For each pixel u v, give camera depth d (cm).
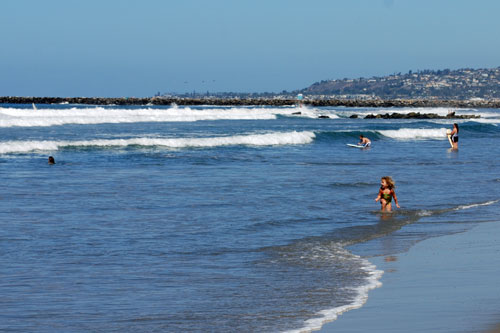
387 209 2338
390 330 1009
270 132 6781
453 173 3572
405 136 7056
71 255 1574
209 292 1264
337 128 7975
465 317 1066
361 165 3947
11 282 1325
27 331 1038
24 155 4088
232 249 1667
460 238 1838
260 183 3017
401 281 1333
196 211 2238
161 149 4709
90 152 4372
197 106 19312
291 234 1877
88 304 1184
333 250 1664
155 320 1091
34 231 1848
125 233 1847
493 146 5838
